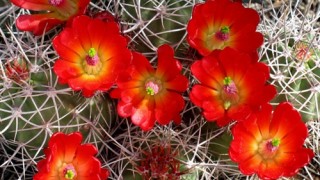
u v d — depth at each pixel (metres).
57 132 0.27
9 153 0.33
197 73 0.27
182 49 0.30
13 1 0.29
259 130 0.28
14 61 0.29
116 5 0.31
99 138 0.30
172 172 0.28
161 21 0.30
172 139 0.30
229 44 0.29
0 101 0.28
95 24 0.27
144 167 0.28
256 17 0.29
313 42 0.33
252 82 0.27
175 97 0.28
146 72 0.28
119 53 0.27
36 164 0.29
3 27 0.34
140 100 0.28
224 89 0.27
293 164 0.27
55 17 0.29
